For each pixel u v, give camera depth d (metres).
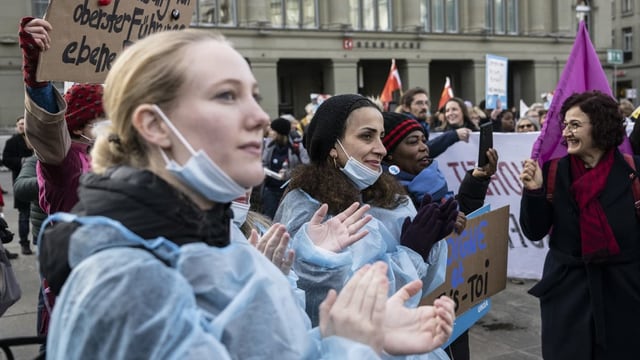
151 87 1.13
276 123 8.85
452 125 7.95
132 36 2.59
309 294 1.96
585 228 2.84
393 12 29.08
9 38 22.20
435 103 32.66
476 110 10.95
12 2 22.22
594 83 3.67
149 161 1.17
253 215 2.34
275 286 1.19
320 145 2.55
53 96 2.46
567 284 2.93
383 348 1.39
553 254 3.01
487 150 3.35
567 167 2.97
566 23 32.38
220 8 25.75
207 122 1.13
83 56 2.46
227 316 1.08
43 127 2.43
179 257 1.08
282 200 2.57
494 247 3.31
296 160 8.77
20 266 7.07
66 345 1.01
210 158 1.15
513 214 6.07
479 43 30.47
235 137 1.15
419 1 29.03
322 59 27.72
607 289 2.84
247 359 1.11
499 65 12.77
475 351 4.48
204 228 1.14
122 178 1.12
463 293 3.06
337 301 1.31
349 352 1.20
